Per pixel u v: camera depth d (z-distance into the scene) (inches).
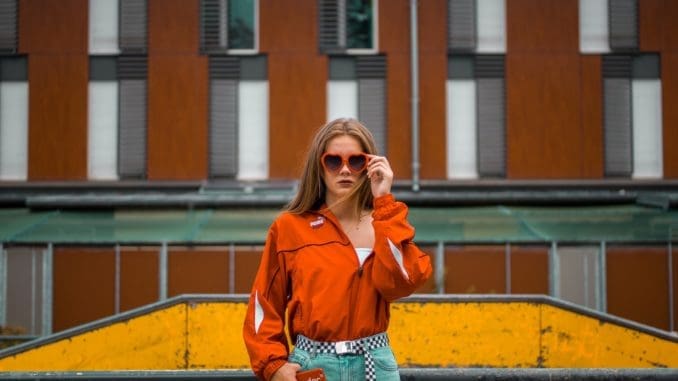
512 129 788.0
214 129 786.2
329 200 139.2
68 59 786.8
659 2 796.6
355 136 138.2
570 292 739.4
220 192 774.5
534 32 792.3
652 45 794.8
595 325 384.2
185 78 786.2
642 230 738.8
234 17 790.5
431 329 392.8
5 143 784.3
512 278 739.4
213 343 390.9
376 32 789.2
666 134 791.7
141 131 785.6
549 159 787.4
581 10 795.4
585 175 788.0
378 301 131.2
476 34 791.1
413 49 783.1
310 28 788.6
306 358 128.6
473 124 789.2
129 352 387.5
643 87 795.4
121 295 730.8
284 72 786.2
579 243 739.4
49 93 784.3
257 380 138.9
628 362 377.4
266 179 783.7
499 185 782.5
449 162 788.0
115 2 790.5
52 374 139.5
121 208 767.1
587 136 789.2
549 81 789.9
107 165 784.3
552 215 762.2
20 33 786.2
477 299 393.7
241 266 735.1
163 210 766.5
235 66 787.4
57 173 781.3
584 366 383.9
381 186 131.6
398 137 784.9
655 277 740.0
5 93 785.6
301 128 783.1
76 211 771.4
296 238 134.4
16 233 726.5
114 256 733.3
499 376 137.8
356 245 135.0
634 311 738.8
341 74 788.0
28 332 725.9
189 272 733.9
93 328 387.5
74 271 732.0
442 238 730.8
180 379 139.3
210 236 733.3
